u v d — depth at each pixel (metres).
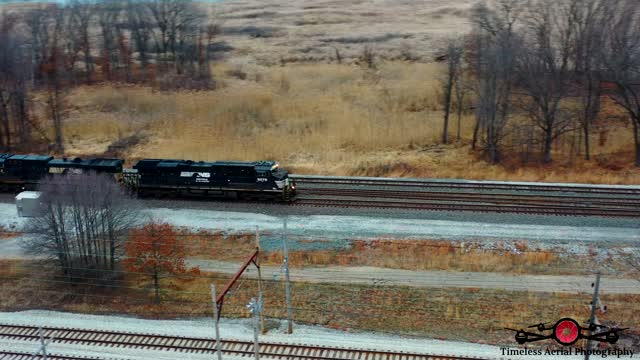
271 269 42.06
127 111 74.25
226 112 72.88
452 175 57.22
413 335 34.66
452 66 64.62
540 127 59.91
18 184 56.50
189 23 90.69
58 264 42.22
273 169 51.62
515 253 42.38
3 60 71.00
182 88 78.62
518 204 49.50
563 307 36.62
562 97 64.88
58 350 33.75
